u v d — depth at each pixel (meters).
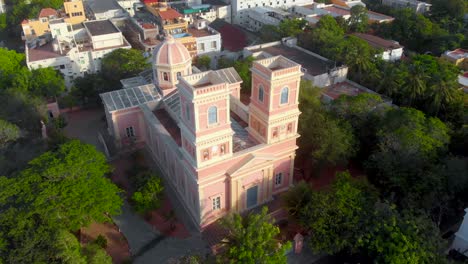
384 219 44.41
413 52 107.94
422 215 46.09
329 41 96.88
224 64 97.25
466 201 53.22
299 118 61.41
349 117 64.62
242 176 52.19
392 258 40.31
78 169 49.69
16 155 61.62
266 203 57.41
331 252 45.25
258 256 40.53
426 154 53.44
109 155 71.44
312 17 122.88
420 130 56.81
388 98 80.81
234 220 44.38
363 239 43.25
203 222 53.47
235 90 71.94
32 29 114.06
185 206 58.22
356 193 47.19
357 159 65.44
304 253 50.72
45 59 90.94
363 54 88.12
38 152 63.41
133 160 70.44
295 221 51.50
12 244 43.31
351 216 45.03
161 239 53.72
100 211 48.19
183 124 49.56
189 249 52.06
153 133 66.69
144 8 137.88
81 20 119.31
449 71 78.38
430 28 109.56
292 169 58.50
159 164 68.00
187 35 108.56
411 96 74.75
